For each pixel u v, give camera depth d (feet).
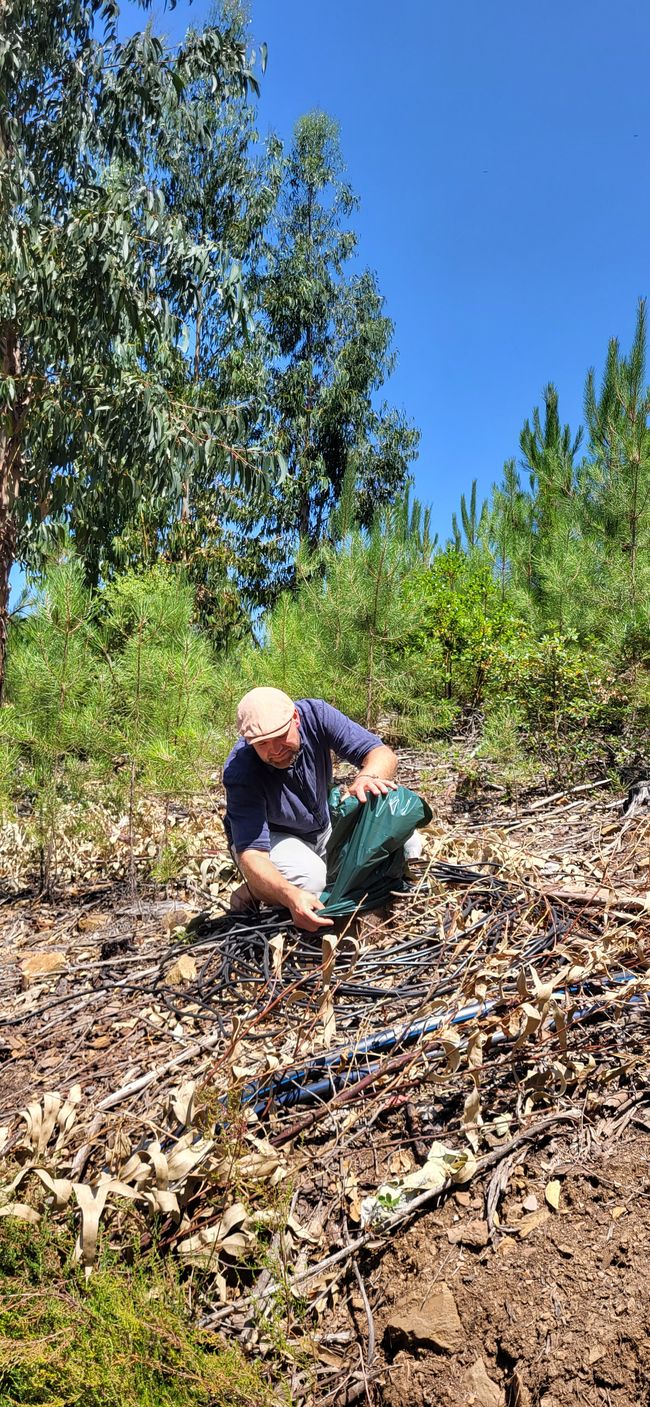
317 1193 7.09
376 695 19.70
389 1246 6.63
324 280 62.95
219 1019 8.88
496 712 18.26
